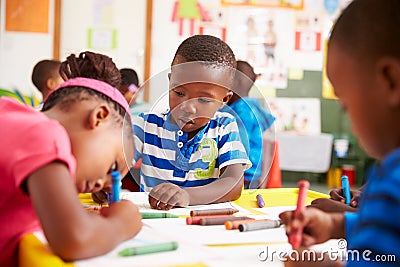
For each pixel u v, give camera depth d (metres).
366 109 0.53
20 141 0.68
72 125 0.76
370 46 0.52
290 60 4.06
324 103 4.08
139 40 3.89
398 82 0.50
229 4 3.98
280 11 4.04
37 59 3.76
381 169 0.50
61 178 0.65
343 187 1.06
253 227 0.83
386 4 0.52
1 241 0.73
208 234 0.80
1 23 3.72
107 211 0.75
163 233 0.78
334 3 4.06
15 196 0.71
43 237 0.72
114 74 0.95
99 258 0.65
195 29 3.95
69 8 3.80
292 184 3.98
